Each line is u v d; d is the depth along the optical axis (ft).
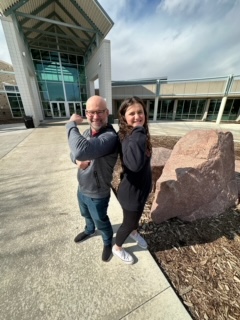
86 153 3.40
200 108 64.85
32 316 3.88
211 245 5.95
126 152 3.50
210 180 7.19
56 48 58.29
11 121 55.67
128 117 3.67
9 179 11.37
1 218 7.39
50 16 49.57
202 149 7.27
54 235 6.40
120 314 3.92
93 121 3.96
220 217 7.40
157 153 10.81
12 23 31.60
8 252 5.63
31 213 7.74
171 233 6.50
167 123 56.29
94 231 6.06
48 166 13.66
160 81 59.93
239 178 9.69
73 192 9.64
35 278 4.75
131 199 4.19
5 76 59.00
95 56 47.98
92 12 39.81
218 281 4.72
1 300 4.20
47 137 26.32
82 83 65.72
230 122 60.29
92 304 4.13
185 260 5.38
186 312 3.94
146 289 4.47
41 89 60.34
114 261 5.28
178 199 6.82
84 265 5.16
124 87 64.39
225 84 53.88
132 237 5.88
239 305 4.12
